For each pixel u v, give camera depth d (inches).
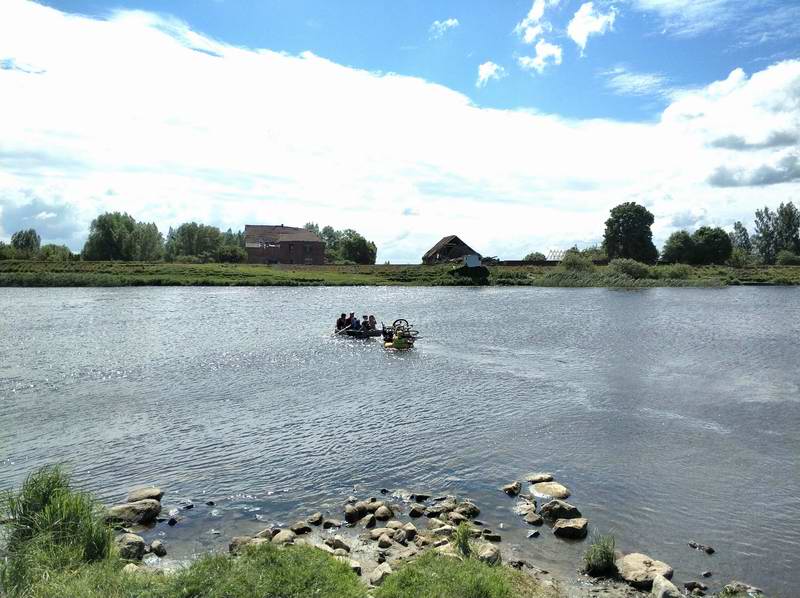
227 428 774.5
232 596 319.6
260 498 552.4
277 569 351.3
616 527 490.0
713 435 742.5
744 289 4023.1
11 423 797.2
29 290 3506.4
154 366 1216.8
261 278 4286.4
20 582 333.7
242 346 1493.6
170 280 4030.5
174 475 610.2
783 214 7391.7
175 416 832.3
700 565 429.4
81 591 324.5
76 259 5698.8
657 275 4736.7
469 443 711.7
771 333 1722.4
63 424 792.3
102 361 1267.2
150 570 395.5
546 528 490.3
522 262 5708.7
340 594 328.5
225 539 468.8
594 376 1116.5
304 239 6599.4
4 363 1240.2
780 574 417.7
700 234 6067.9
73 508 411.8
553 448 693.3
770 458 658.2
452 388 1015.6
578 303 2832.2
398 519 505.4
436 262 6112.2
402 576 359.6
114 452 679.7
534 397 946.1
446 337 1673.2
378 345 1530.5
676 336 1669.5
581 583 396.2
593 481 591.5
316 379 1095.0
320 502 543.8
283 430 765.9
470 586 346.3
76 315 2186.3
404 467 633.6
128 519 495.8
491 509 527.2
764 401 915.4
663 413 846.5
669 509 525.7
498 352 1412.4
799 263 6373.0
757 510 524.4
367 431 762.2
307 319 2116.1
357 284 4301.2
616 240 6225.4
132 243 5949.8
